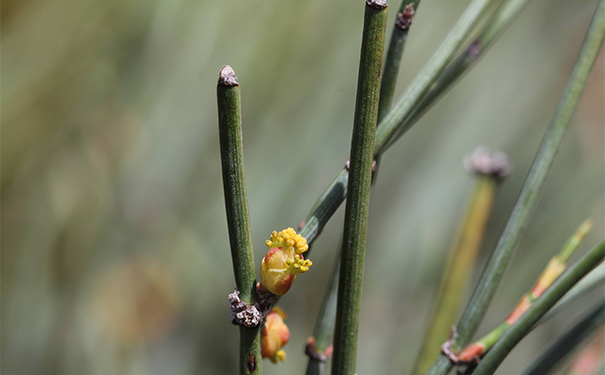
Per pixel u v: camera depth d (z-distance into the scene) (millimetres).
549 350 193
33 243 347
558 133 190
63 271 353
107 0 351
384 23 170
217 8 378
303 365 379
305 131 396
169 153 378
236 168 172
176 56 374
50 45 342
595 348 208
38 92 341
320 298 392
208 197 391
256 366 176
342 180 181
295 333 383
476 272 386
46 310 346
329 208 181
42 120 345
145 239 374
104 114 362
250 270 175
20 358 336
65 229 353
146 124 371
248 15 385
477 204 214
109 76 361
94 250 360
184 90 377
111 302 362
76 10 346
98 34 352
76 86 350
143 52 367
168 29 370
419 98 184
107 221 365
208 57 380
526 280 397
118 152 367
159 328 371
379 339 399
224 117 171
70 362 346
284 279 174
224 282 388
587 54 190
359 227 175
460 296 209
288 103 397
